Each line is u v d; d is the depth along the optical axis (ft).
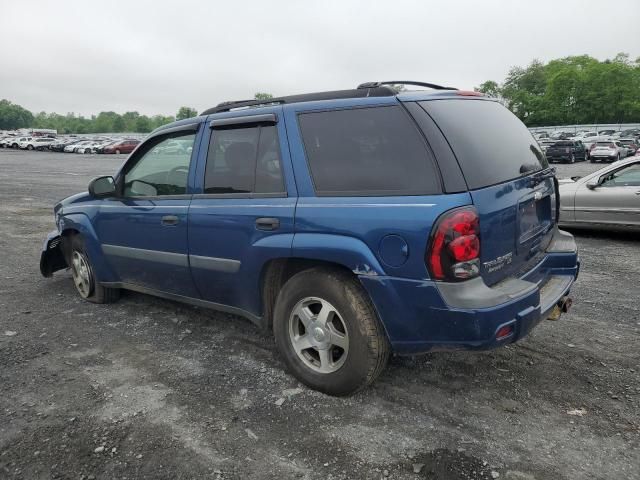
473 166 9.53
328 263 10.57
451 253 8.95
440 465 8.76
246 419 10.22
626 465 8.71
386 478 8.48
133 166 14.88
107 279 16.31
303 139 10.98
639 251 24.06
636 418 10.03
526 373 11.84
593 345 13.30
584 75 320.91
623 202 25.96
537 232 11.55
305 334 11.22
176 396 11.15
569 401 10.66
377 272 9.62
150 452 9.25
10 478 8.65
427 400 10.76
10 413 10.60
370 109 10.26
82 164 107.24
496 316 9.04
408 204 9.32
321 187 10.57
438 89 12.09
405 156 9.63
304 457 9.04
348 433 9.67
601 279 19.36
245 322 15.31
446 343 9.41
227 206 11.99
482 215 9.25
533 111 337.72
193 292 13.64
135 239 14.56
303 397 10.97
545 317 10.39
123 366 12.65
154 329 14.98
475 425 9.87
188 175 13.10
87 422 10.21
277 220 10.96
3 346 13.93
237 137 12.20
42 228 32.65
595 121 316.60
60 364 12.82
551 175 12.31
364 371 10.29
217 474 8.65
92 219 15.98
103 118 558.56
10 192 53.26
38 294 18.58
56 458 9.14
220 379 11.86
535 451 9.09
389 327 9.89
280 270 11.69
